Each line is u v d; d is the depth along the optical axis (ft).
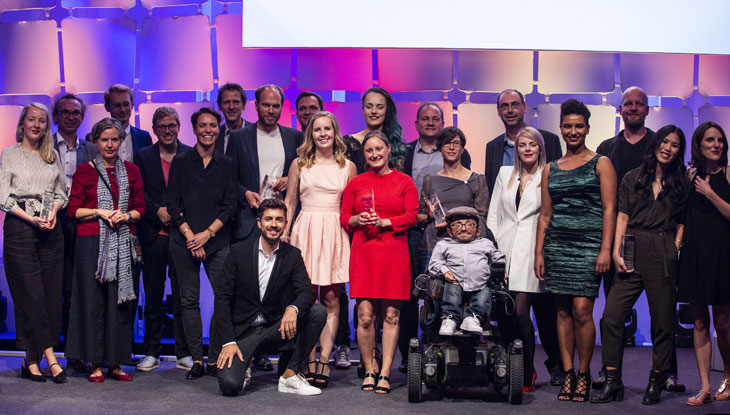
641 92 14.51
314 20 16.87
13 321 17.52
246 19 16.84
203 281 17.92
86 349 13.10
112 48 17.84
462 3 16.92
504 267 11.72
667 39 17.07
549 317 13.26
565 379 12.10
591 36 16.97
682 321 17.33
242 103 15.60
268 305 12.37
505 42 16.93
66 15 17.88
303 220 13.12
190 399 11.75
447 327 11.41
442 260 12.01
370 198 12.31
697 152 12.06
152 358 14.56
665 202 11.94
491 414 10.89
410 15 16.90
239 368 12.01
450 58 17.80
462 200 13.53
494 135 17.81
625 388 13.04
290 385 12.35
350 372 14.39
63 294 15.01
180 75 17.84
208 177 13.89
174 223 13.83
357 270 12.56
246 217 14.32
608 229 11.85
